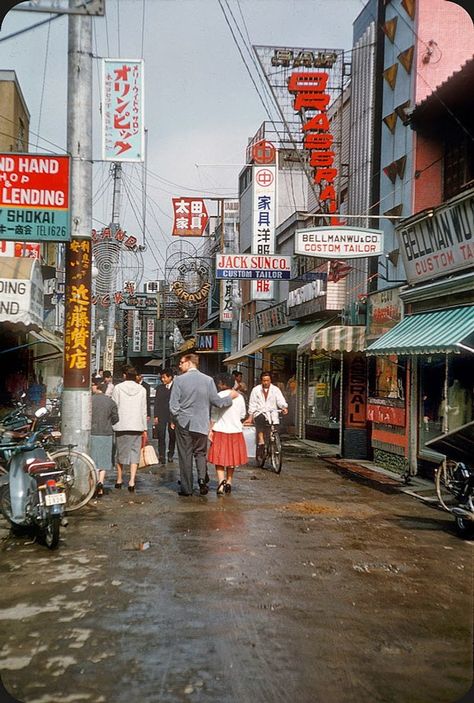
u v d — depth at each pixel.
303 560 6.71
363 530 8.11
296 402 22.58
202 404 10.29
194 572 6.22
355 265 17.42
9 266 11.78
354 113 17.67
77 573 6.17
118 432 10.73
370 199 16.14
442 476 9.05
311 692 3.89
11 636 4.68
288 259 18.48
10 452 7.81
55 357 17.39
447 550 7.26
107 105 10.31
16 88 20.75
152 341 60.19
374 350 12.52
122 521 8.37
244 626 4.90
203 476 10.57
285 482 11.88
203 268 32.97
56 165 9.00
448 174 13.36
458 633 4.86
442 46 14.09
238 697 3.82
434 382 12.16
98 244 24.16
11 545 7.25
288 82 17.47
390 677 4.11
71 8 7.60
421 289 12.25
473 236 10.48
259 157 22.72
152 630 4.80
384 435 14.03
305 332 20.11
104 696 3.82
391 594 5.73
